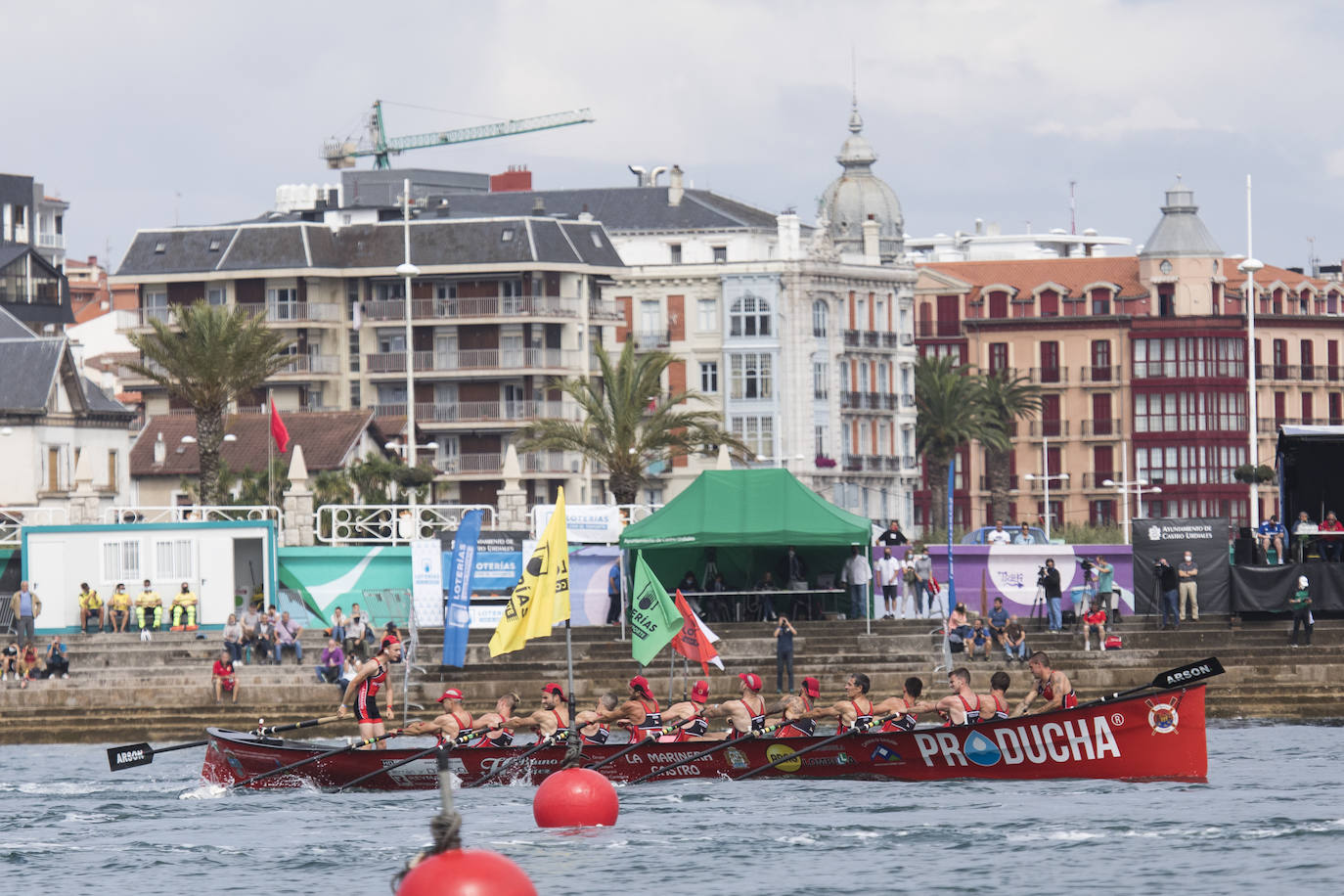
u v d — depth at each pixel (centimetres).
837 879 13275
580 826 15250
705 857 14075
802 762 17700
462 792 17775
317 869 14100
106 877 13925
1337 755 19100
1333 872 13100
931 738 17275
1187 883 12900
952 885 13038
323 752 18088
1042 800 16062
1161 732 16738
